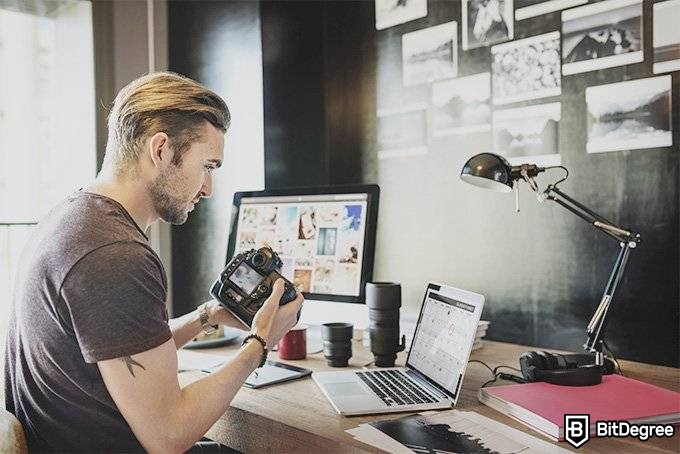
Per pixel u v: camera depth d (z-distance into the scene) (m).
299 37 2.21
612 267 1.57
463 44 1.86
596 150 1.59
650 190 1.50
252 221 1.84
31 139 2.23
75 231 0.99
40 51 2.24
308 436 1.05
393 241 2.07
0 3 2.12
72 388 0.99
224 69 2.26
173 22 2.34
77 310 0.94
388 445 0.98
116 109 1.12
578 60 1.62
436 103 1.93
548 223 1.69
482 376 1.40
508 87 1.76
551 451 0.96
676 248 1.47
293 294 1.29
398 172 2.04
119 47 2.24
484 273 1.83
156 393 0.95
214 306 1.42
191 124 1.11
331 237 1.69
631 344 1.54
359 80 2.14
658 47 1.48
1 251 2.14
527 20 1.71
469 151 1.85
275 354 1.66
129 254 0.97
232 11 2.21
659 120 1.48
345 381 1.34
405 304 2.04
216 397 1.03
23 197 2.22
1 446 0.91
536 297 1.72
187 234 2.37
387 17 2.05
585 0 1.60
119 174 1.10
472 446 0.98
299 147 2.21
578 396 1.17
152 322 0.96
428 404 1.17
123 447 1.01
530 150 1.72
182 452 0.98
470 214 1.86
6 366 1.14
